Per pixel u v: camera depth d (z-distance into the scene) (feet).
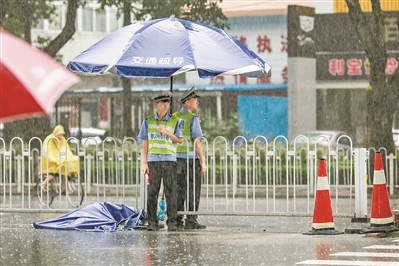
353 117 240.94
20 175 151.23
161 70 83.66
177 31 87.04
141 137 85.87
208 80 244.01
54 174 115.24
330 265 60.34
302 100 238.89
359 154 85.10
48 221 88.63
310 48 238.89
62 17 270.26
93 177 154.20
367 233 78.54
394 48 228.84
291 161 154.30
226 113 244.83
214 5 189.67
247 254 66.59
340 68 238.27
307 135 213.05
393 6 228.02
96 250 70.13
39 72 30.17
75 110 223.92
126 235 81.51
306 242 74.18
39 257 66.18
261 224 93.09
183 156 87.76
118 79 244.01
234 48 87.35
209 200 138.62
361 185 84.89
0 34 31.53
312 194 146.92
